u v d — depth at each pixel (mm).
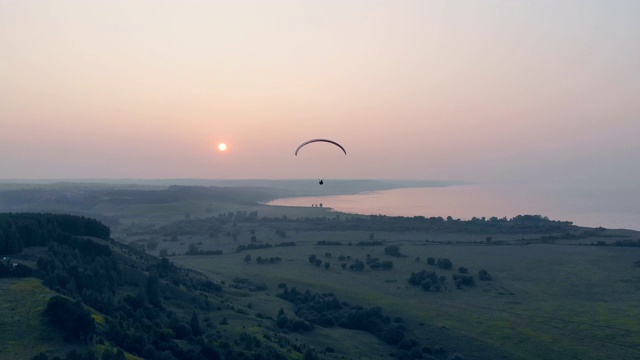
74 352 69000
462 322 130500
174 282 131750
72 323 76875
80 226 142000
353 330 126688
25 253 115812
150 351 79625
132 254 147375
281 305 140625
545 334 122375
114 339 81375
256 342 97125
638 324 128125
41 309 81125
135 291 118750
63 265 111500
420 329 125125
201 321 112625
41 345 73062
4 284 92125
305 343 109250
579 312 139125
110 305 99812
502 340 118938
